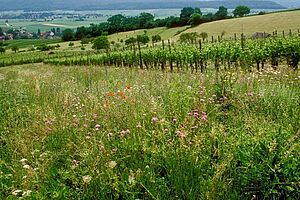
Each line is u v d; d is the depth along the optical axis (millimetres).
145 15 178875
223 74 10039
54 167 5172
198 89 8859
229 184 4270
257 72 11539
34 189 4555
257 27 106250
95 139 5504
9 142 6586
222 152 4859
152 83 10633
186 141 4996
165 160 4719
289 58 20328
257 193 4207
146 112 6770
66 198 4266
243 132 5348
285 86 9133
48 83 13773
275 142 4316
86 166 4820
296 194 4078
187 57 27609
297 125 5930
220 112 7020
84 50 135000
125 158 4969
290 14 113750
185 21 155375
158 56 31906
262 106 7328
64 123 6816
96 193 4270
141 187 4305
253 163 4285
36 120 7594
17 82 16531
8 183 4824
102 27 181375
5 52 157875
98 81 13508
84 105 7953
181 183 4250
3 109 9406
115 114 6730
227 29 112625
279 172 4141
